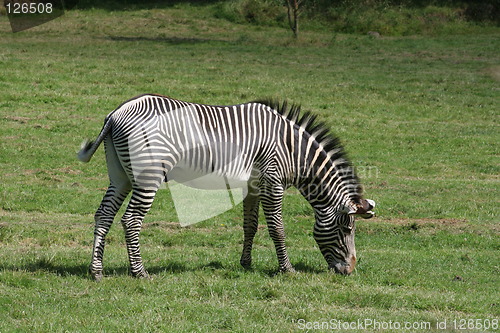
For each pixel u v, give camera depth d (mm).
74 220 13859
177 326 7680
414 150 22188
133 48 37781
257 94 27766
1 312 7848
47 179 17328
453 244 12898
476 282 10195
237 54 37344
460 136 24047
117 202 9453
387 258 11508
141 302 8422
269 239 12867
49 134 21406
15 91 25734
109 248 11680
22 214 14195
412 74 33781
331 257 10180
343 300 8914
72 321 7648
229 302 8680
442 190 17531
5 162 18594
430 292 9461
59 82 27594
